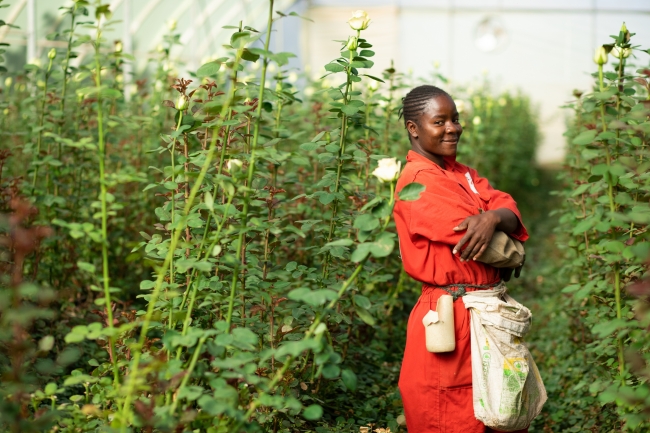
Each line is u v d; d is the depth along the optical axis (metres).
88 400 2.96
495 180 10.30
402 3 21.48
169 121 5.88
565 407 4.08
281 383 2.95
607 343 3.08
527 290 7.25
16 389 2.17
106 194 2.34
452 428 2.79
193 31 11.05
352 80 3.34
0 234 3.37
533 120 16.56
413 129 3.02
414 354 2.88
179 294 2.76
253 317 3.15
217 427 2.36
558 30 21.66
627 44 3.10
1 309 2.45
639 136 3.11
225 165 3.16
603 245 2.50
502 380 2.71
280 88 4.06
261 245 3.54
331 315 3.17
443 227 2.75
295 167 5.48
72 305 4.36
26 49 8.36
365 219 2.23
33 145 4.18
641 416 2.29
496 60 21.86
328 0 20.78
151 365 2.17
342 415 3.61
